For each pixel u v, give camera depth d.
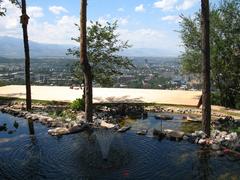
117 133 18.30
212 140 16.22
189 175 12.52
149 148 15.62
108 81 25.88
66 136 17.62
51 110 23.98
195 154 14.78
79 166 13.32
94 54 25.06
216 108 25.31
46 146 15.82
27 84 23.62
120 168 13.18
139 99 27.47
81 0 19.42
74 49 26.16
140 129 19.20
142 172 12.79
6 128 19.38
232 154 14.71
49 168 13.12
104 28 25.08
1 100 27.30
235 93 26.84
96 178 12.23
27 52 23.31
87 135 17.84
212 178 12.23
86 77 20.22
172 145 16.08
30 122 20.88
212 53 25.69
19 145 15.95
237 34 25.52
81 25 19.70
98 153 14.83
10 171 12.77
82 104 23.97
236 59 25.77
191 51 27.50
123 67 26.14
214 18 25.88
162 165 13.50
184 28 27.66
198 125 20.39
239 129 18.33
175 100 27.08
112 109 24.30
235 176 12.41
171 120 21.86
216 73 26.38
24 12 22.86
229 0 25.94
